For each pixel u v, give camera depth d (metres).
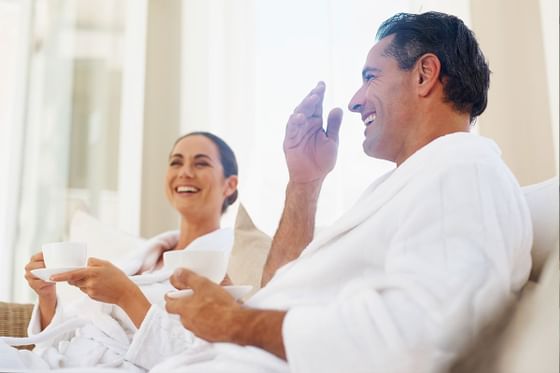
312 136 1.35
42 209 2.71
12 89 3.01
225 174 1.92
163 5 2.93
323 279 0.95
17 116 2.78
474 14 2.42
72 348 1.34
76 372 0.83
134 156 2.70
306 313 0.81
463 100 1.09
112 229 2.08
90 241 2.04
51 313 1.43
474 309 0.75
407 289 0.78
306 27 2.55
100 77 2.80
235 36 2.65
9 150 2.93
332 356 0.77
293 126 1.35
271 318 0.85
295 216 1.35
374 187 1.12
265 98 2.57
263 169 2.53
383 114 1.11
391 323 0.75
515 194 0.90
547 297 0.75
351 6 2.47
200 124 2.66
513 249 0.85
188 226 1.87
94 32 2.82
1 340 1.19
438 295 0.76
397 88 1.10
